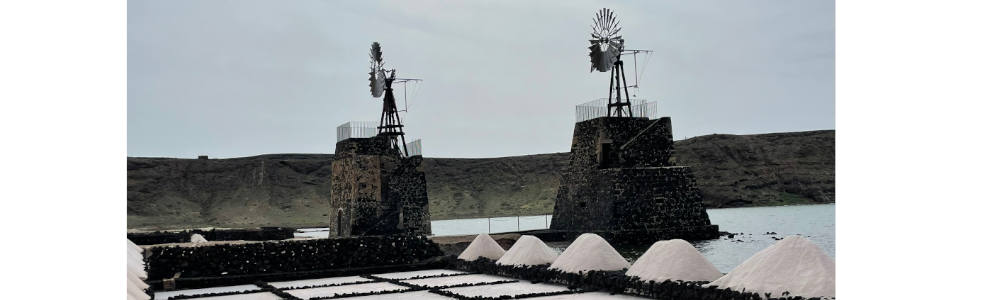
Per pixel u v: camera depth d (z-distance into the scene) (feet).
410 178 171.42
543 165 412.98
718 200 378.53
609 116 176.55
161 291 87.86
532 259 90.68
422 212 171.42
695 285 67.87
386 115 185.26
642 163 176.04
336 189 175.22
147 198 344.49
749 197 379.96
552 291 78.13
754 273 63.10
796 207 347.77
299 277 97.25
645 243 165.07
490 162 421.59
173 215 336.29
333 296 78.84
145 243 140.15
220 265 95.14
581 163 179.32
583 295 75.20
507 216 367.45
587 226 174.40
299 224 325.83
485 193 399.24
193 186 358.43
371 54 188.96
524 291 78.95
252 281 94.12
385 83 185.57
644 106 182.29
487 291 79.61
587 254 82.58
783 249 63.00
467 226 265.75
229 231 157.58
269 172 369.71
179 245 95.25
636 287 73.00
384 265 103.81
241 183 363.35
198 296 81.66
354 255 102.83
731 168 399.85
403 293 80.89
